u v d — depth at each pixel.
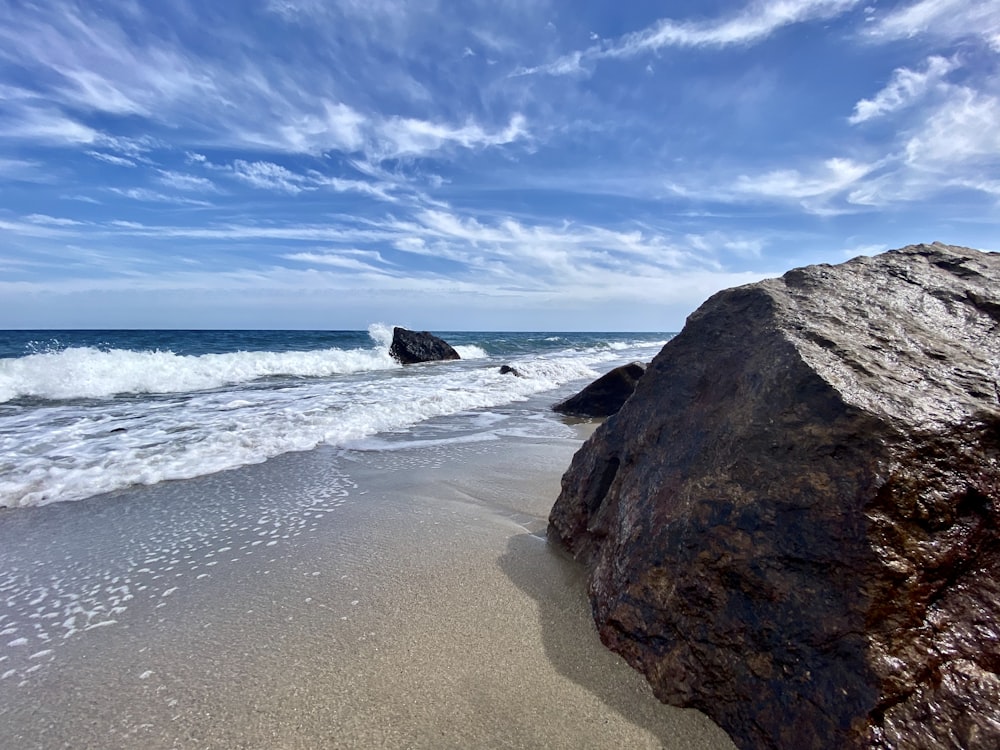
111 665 2.71
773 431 2.54
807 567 2.16
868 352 2.82
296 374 17.34
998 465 2.30
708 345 3.52
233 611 3.20
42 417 8.76
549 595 3.33
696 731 2.20
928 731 1.81
